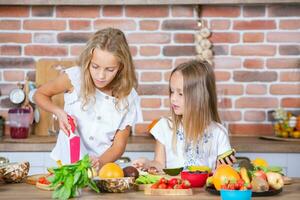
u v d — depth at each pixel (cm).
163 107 359
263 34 359
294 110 359
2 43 360
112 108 247
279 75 359
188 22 359
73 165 164
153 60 360
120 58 219
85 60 224
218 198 164
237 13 359
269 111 357
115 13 360
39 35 361
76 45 361
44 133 354
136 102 254
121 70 237
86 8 359
